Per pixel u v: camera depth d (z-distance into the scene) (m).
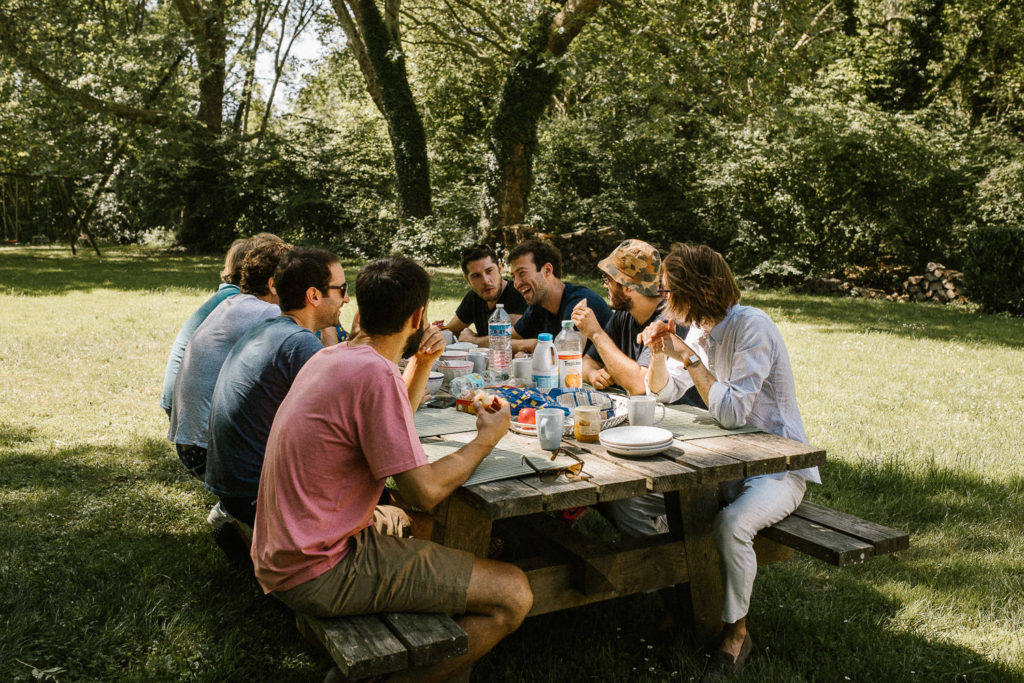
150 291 13.57
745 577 2.69
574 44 19.00
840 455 5.13
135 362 7.61
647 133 20.11
